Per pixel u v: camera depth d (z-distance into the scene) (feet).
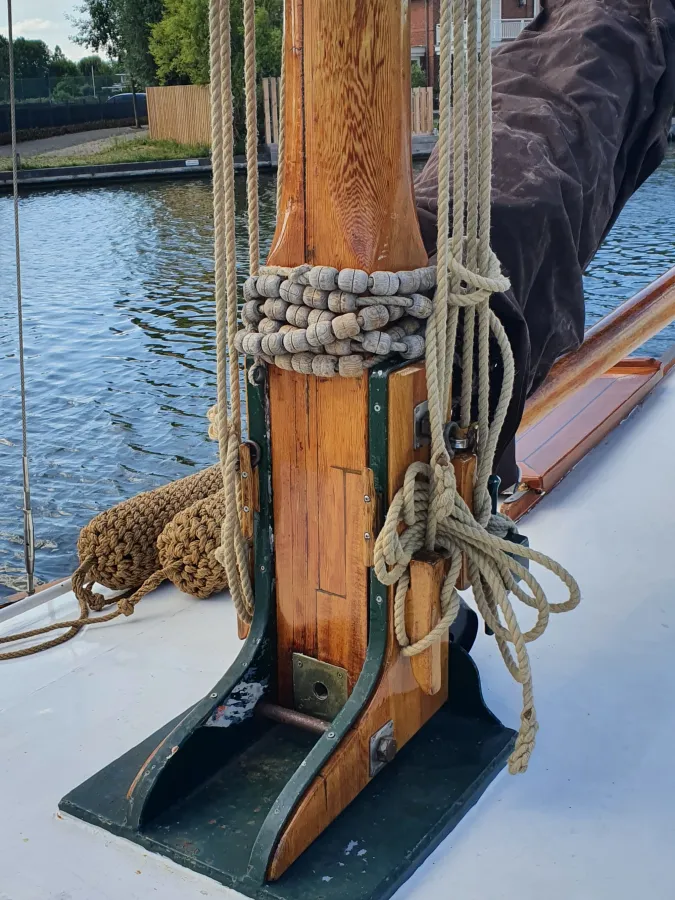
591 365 8.92
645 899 4.64
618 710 6.13
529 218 5.95
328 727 5.26
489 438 5.44
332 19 4.59
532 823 5.16
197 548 7.21
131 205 79.46
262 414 5.23
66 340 39.78
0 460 27.07
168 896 4.70
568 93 6.75
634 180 7.55
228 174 5.00
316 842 4.85
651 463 9.89
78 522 23.34
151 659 6.73
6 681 6.51
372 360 4.78
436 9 80.69
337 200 4.75
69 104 115.24
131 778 5.39
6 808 5.32
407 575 5.08
